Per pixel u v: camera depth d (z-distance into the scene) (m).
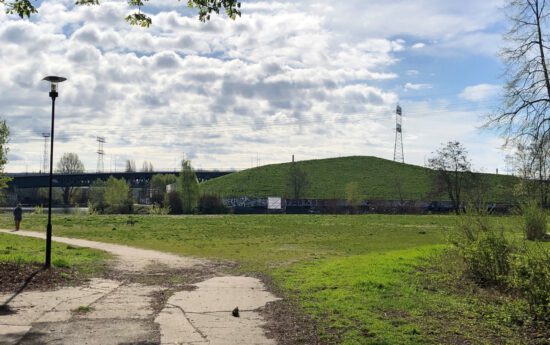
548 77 19.83
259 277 16.38
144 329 9.51
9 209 87.00
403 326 9.59
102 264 18.30
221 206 80.00
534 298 10.61
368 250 26.62
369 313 10.55
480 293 13.44
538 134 20.28
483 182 73.00
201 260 21.03
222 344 8.63
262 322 10.16
